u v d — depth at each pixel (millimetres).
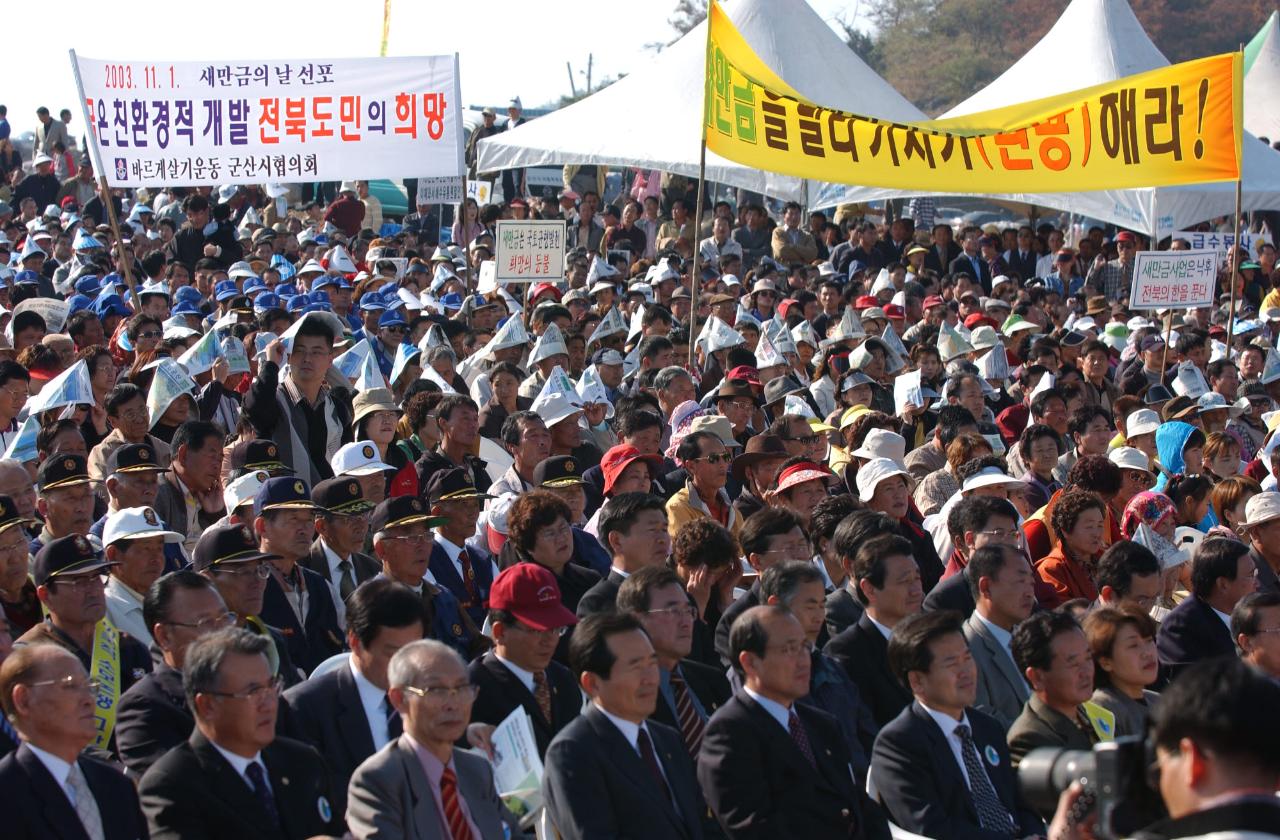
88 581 6766
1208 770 3066
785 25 23766
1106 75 24750
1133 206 23562
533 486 10062
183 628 6309
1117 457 10938
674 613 6875
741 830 6281
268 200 28656
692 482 9609
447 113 14234
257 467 9070
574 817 5910
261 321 14352
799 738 6508
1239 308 22781
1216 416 13930
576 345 14148
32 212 27672
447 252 22109
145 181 13773
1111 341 20016
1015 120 14320
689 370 13836
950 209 34625
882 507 9711
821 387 14344
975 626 7816
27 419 10188
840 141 13930
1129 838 3197
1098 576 8477
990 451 11078
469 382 13766
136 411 9711
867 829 6527
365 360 11867
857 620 8125
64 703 5461
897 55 68188
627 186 32719
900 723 6621
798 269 22984
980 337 16312
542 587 6719
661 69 24469
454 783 5715
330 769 6273
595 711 6125
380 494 8930
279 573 7688
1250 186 23703
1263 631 7680
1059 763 3654
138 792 5688
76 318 14227
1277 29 33062
